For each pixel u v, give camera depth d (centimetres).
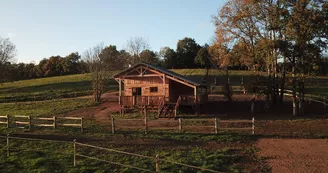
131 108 3284
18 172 1501
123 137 2192
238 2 3406
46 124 2677
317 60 2897
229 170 1565
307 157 1758
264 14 3139
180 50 10212
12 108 3934
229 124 2600
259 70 3778
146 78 3462
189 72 7494
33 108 3903
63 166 1586
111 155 1775
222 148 1941
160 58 10244
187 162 1655
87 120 2892
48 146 1959
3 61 6500
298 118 2888
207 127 2472
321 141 2089
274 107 3472
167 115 3064
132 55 7888
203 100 3606
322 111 3244
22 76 10906
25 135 2275
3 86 7200
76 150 1864
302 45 2861
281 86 3622
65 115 3284
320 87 5366
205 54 8562
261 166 1628
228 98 3934
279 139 2148
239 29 3478
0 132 2364
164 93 3259
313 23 2698
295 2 2838
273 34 3098
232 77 6594
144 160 1681
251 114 3141
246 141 2108
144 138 2162
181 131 2333
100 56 5638
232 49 3597
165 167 1573
